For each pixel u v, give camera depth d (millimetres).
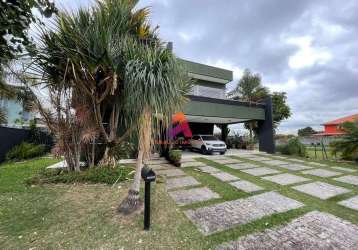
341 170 6820
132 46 3008
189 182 4961
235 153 11844
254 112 12289
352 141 8641
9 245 2111
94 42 3174
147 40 3818
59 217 2787
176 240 2305
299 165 7711
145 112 2855
